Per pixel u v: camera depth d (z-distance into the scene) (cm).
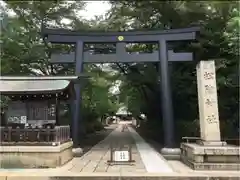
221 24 1709
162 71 1595
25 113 1237
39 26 2000
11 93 1177
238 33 1456
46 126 1224
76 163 1230
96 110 3494
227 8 1684
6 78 1277
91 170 1047
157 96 2305
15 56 1881
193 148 1067
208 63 1225
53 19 2041
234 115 1762
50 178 926
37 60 1994
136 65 2200
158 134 2334
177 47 1883
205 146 1106
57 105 1245
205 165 1024
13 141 1159
